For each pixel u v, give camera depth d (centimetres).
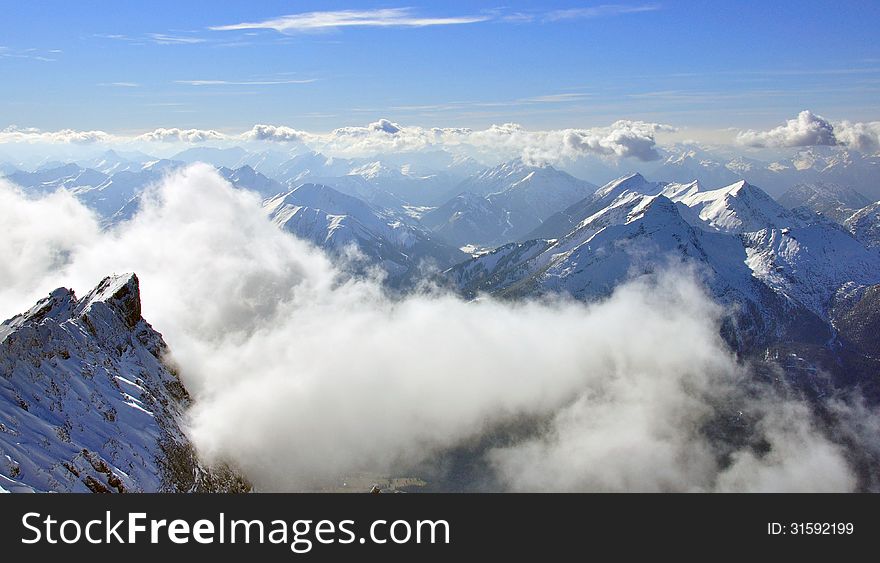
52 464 8012
